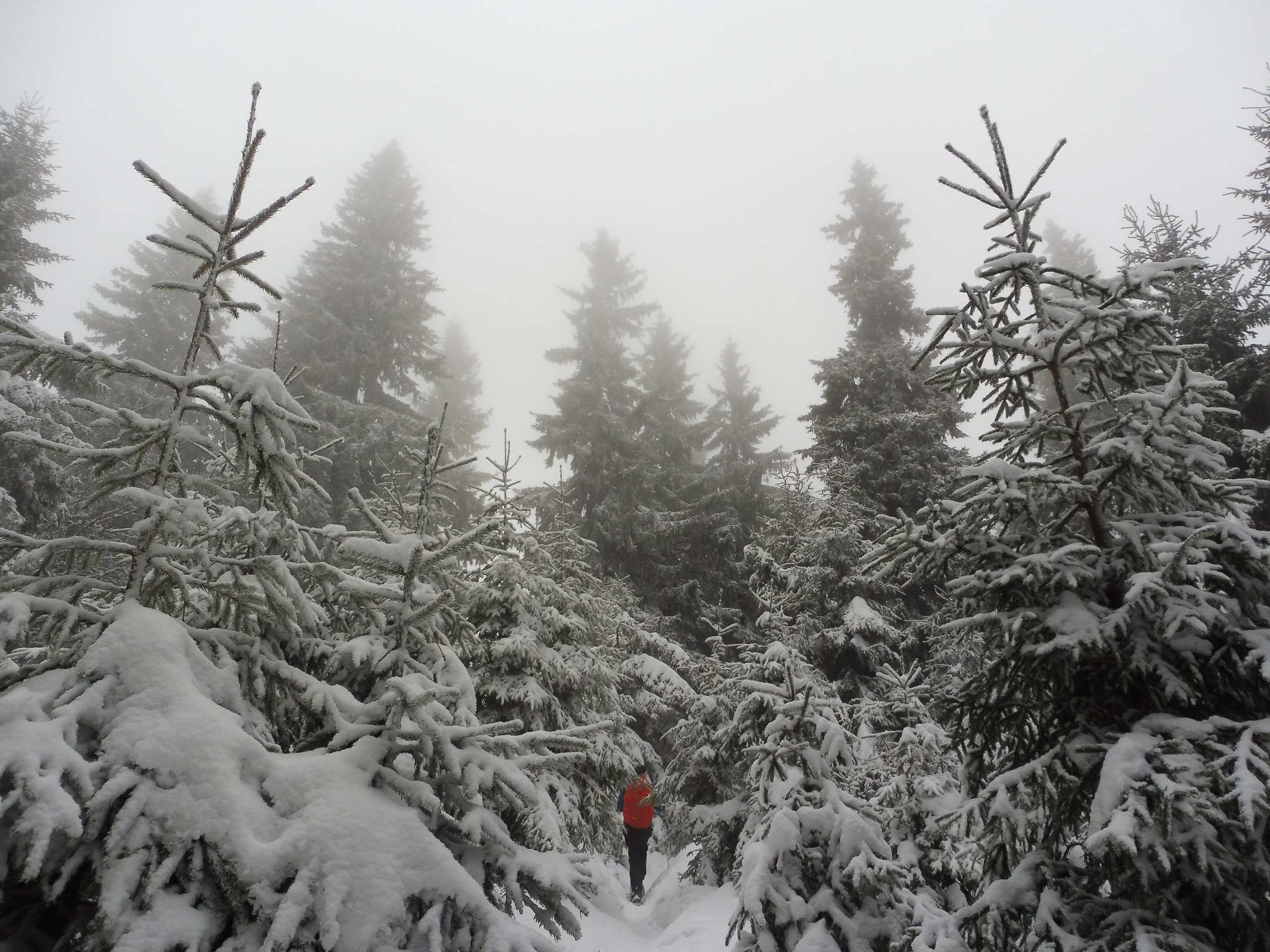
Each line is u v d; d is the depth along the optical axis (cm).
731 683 877
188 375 323
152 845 224
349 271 2547
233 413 323
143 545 303
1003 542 420
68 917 259
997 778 366
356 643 357
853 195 2606
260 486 332
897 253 2473
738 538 2227
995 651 430
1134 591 335
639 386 3331
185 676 269
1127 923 307
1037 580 382
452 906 251
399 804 273
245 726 293
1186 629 355
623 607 1783
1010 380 461
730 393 3225
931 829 427
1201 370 1210
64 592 293
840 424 1889
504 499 988
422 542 347
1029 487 401
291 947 222
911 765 609
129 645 266
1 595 262
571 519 2156
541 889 288
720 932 651
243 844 227
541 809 539
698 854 930
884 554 440
